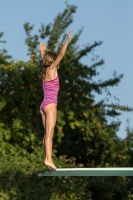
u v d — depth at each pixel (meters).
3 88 26.44
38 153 26.72
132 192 29.94
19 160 25.83
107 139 27.83
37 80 26.59
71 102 27.20
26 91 26.25
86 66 27.48
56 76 16.45
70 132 30.41
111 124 28.64
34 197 24.61
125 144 27.95
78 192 25.75
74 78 27.06
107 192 27.61
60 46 27.52
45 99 16.41
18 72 26.36
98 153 29.47
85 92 27.56
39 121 27.73
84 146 30.31
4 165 24.92
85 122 27.34
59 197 25.47
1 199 23.70
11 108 26.91
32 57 27.20
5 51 26.78
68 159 28.83
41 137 28.58
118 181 27.27
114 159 28.20
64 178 26.00
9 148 26.34
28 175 25.05
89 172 17.19
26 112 26.69
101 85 28.11
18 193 24.23
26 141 27.22
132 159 30.42
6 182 24.27
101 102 28.20
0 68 26.06
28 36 27.39
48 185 25.50
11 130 26.98
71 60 27.17
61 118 26.70
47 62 16.44
